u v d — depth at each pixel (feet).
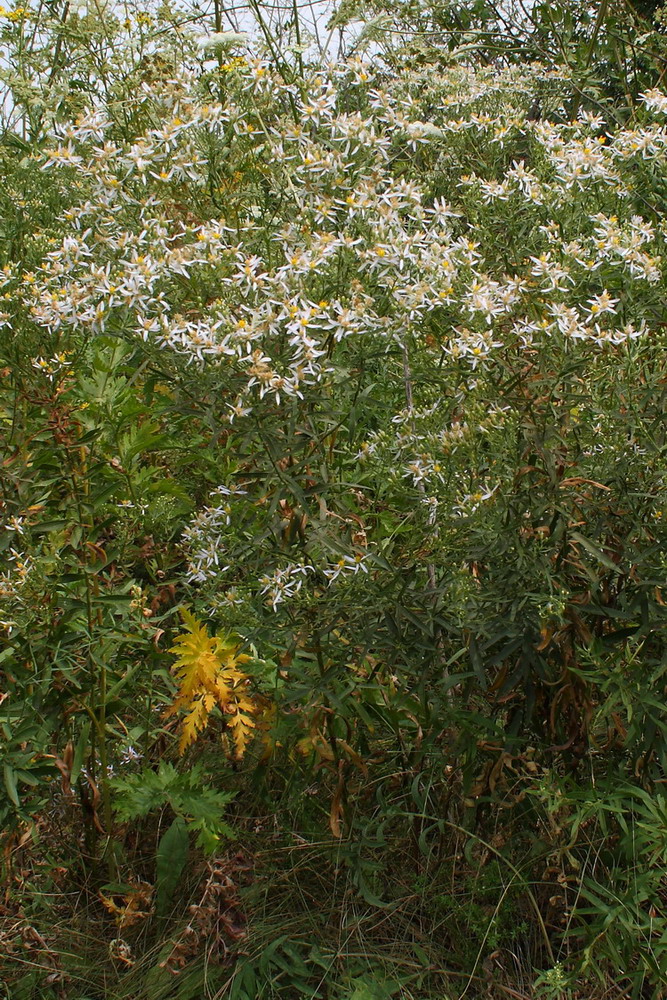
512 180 9.45
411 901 8.96
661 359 8.66
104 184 9.14
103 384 10.03
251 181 9.74
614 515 8.35
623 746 8.84
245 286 8.43
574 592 8.65
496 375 8.80
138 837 9.52
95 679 8.86
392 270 8.54
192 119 9.38
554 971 7.75
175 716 9.89
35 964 8.48
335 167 8.95
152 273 8.29
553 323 8.04
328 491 8.60
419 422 8.73
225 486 9.09
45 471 9.17
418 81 11.26
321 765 8.84
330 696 8.26
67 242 8.71
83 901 9.32
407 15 14.57
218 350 7.79
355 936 8.71
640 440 8.23
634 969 8.16
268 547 8.50
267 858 9.26
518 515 8.15
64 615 8.82
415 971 8.48
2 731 8.57
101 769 9.00
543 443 8.06
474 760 8.59
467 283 8.65
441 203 9.95
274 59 10.18
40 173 9.89
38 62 11.53
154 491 10.07
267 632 8.55
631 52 16.21
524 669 8.20
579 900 8.64
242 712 9.04
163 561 10.14
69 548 9.09
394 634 8.27
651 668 8.44
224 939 8.42
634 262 8.57
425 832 8.83
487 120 10.69
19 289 8.77
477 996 8.29
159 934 8.81
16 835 8.79
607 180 9.50
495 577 8.27
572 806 8.80
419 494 8.63
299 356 7.88
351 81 10.65
